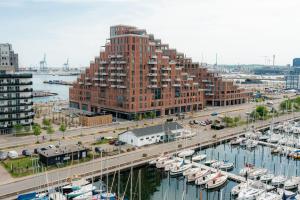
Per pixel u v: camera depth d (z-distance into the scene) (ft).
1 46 640.17
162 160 365.61
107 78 641.40
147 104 620.08
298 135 527.81
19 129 472.03
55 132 500.74
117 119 612.29
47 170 330.75
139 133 439.22
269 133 511.81
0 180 302.66
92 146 422.41
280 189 304.91
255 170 349.00
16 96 483.92
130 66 586.45
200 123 574.56
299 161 411.13
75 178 309.42
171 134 467.93
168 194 309.01
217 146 467.93
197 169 347.36
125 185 326.24
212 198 300.81
